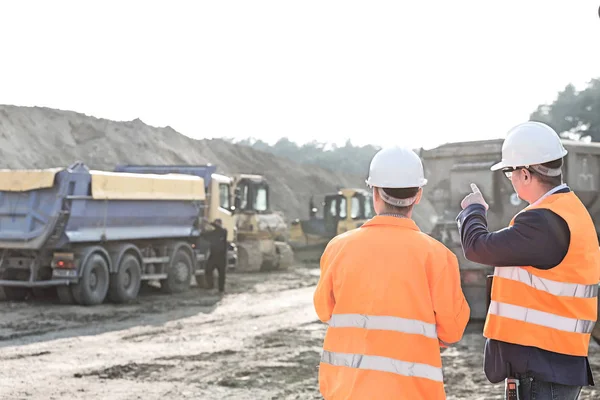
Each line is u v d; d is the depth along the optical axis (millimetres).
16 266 14891
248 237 25078
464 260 12023
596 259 3414
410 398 3158
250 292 18438
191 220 18266
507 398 3385
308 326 12750
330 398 3289
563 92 34844
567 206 3371
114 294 15617
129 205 15891
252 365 9312
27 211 14406
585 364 3400
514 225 3354
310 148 93125
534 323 3340
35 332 11695
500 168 3645
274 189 52188
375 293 3264
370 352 3217
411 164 3414
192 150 49562
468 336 11180
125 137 43688
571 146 13844
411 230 3387
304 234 30828
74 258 14617
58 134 39188
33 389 7957
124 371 8906
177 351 10258
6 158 34031
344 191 30047
